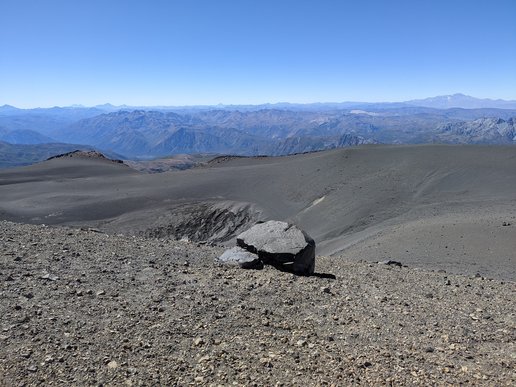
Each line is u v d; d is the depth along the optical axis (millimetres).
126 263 13453
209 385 7121
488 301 13062
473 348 9320
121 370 7277
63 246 14797
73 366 7262
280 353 8414
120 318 9203
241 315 10047
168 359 7812
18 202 79562
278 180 84875
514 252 25391
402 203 60812
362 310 11320
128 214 75000
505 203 46750
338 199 68188
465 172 65875
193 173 101188
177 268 13430
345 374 7812
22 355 7383
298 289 12352
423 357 8750
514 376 8070
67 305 9578
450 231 32094
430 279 15953
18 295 9797
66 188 91312
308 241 14969
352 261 19359
